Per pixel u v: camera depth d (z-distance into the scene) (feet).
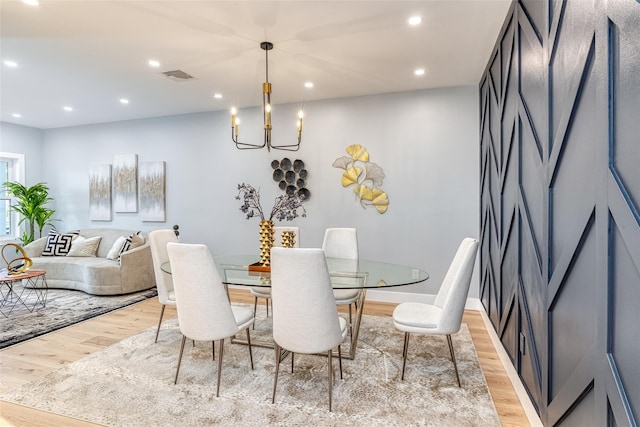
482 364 8.68
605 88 3.69
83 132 19.43
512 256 7.99
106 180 18.85
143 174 18.04
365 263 10.19
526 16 6.86
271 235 9.70
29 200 18.24
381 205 14.32
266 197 16.03
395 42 9.67
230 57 10.63
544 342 5.68
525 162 6.93
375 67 11.43
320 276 6.33
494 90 10.13
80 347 9.53
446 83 13.03
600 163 3.81
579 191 4.40
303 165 15.31
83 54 10.45
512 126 7.97
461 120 13.34
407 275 8.46
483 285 12.30
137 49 10.11
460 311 7.39
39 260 16.16
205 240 17.07
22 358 8.84
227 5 7.86
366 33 9.16
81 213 19.63
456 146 13.42
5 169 19.24
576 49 4.49
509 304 8.21
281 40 9.53
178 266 6.99
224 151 16.66
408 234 14.02
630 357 3.27
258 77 12.30
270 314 12.37
